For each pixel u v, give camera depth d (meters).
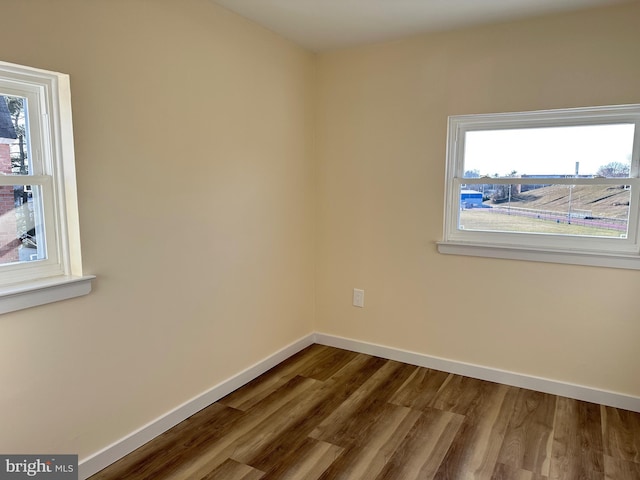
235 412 2.45
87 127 1.79
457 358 2.98
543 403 2.57
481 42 2.68
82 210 1.79
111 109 1.88
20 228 1.70
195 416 2.40
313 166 3.37
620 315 2.49
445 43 2.79
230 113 2.52
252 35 2.64
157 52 2.06
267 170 2.86
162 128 2.12
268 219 2.91
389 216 3.12
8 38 1.51
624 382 2.52
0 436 1.60
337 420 2.38
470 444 2.16
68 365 1.79
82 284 1.80
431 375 2.95
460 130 2.88
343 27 2.70
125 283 2.00
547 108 2.55
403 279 3.12
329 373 2.97
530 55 2.56
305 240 3.35
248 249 2.75
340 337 3.44
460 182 2.91
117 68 1.89
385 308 3.21
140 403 2.11
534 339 2.73
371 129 3.11
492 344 2.85
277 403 2.55
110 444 1.98
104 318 1.92
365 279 3.27
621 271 2.46
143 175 2.04
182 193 2.26
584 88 2.45
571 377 2.65
